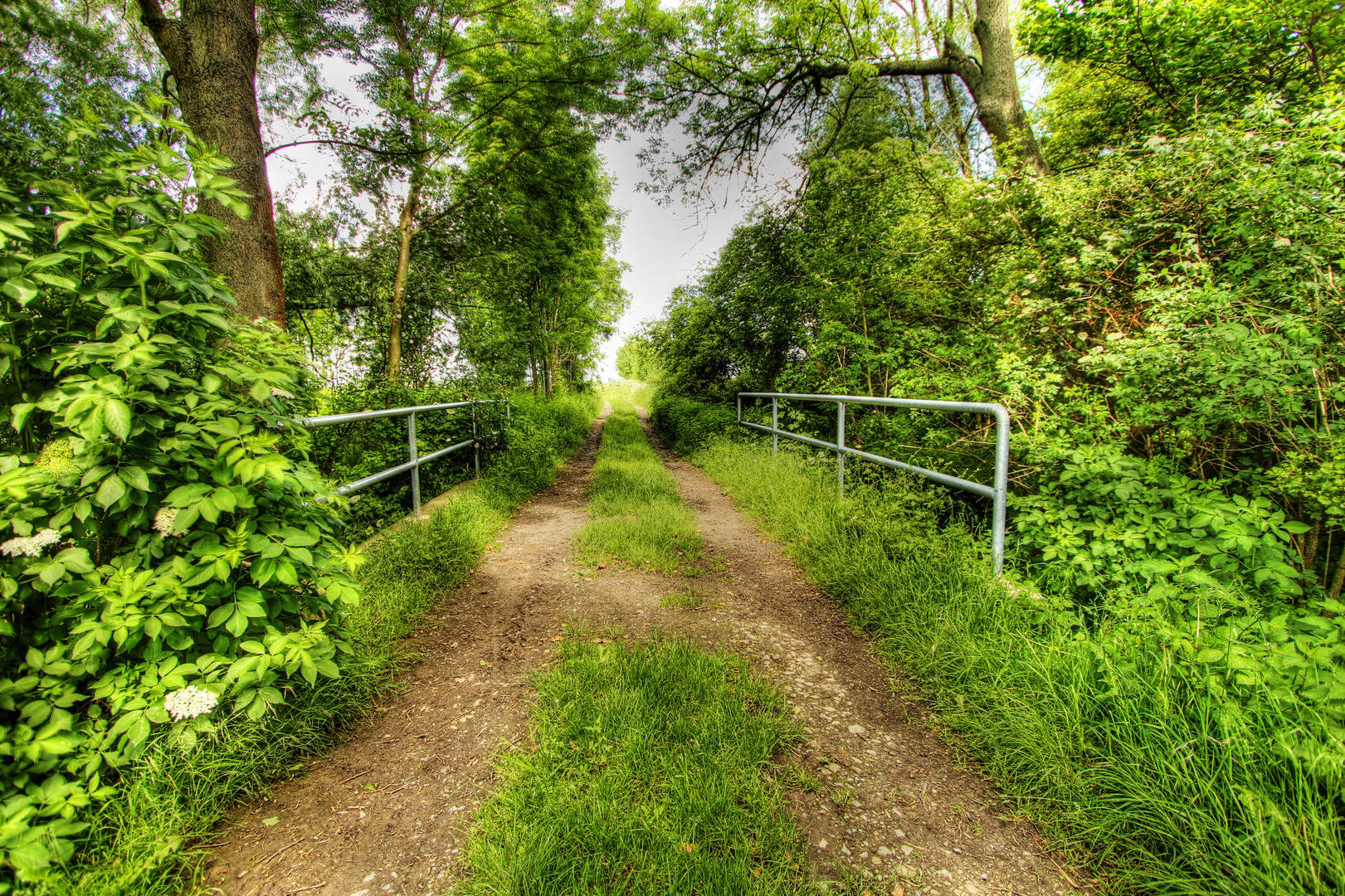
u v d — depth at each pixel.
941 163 6.05
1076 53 6.34
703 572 3.49
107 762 1.37
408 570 3.05
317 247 8.36
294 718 1.74
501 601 3.05
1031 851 1.39
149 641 1.50
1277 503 2.73
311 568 1.78
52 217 1.60
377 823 1.48
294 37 6.82
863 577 2.94
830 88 8.86
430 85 7.77
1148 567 2.18
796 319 8.21
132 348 1.45
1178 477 2.65
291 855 1.36
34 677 1.34
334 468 4.10
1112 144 6.38
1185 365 2.77
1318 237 2.84
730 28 7.99
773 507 4.69
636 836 1.38
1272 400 2.57
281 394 1.95
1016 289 4.14
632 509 5.01
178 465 1.62
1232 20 5.32
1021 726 1.71
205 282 1.82
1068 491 2.85
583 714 1.89
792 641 2.56
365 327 8.40
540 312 12.23
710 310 10.50
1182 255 3.32
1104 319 3.72
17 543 1.30
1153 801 1.37
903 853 1.38
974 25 6.55
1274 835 1.18
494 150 8.94
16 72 4.92
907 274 5.89
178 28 3.21
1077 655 1.82
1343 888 1.06
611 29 7.50
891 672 2.28
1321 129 3.00
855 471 4.57
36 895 1.06
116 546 1.62
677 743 1.75
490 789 1.61
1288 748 1.24
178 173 1.78
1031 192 4.29
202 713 1.41
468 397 6.72
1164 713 1.51
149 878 1.24
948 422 4.38
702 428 9.80
